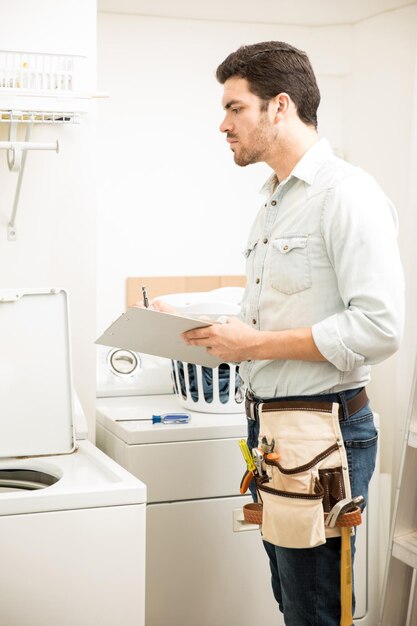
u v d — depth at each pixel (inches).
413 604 91.1
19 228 90.4
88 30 90.8
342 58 120.9
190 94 117.6
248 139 69.7
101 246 115.0
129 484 65.2
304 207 67.0
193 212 119.3
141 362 111.1
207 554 91.8
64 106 81.4
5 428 81.4
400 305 63.3
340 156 123.6
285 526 65.0
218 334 67.3
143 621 65.1
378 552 102.7
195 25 116.7
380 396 115.4
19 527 61.3
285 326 68.1
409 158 109.6
